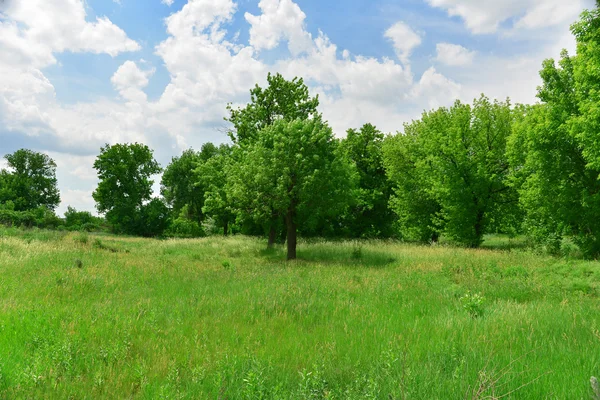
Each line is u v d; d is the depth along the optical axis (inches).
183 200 2652.6
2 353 213.8
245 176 878.4
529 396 161.2
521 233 1159.6
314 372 187.8
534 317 308.0
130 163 2395.4
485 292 447.2
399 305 374.6
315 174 807.1
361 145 1652.3
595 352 215.2
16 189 2947.8
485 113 1128.8
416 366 199.8
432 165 1170.0
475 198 1091.3
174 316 319.6
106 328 270.2
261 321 307.9
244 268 654.5
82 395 171.3
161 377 192.9
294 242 861.8
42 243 827.4
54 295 386.3
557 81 806.5
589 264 550.9
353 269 635.5
